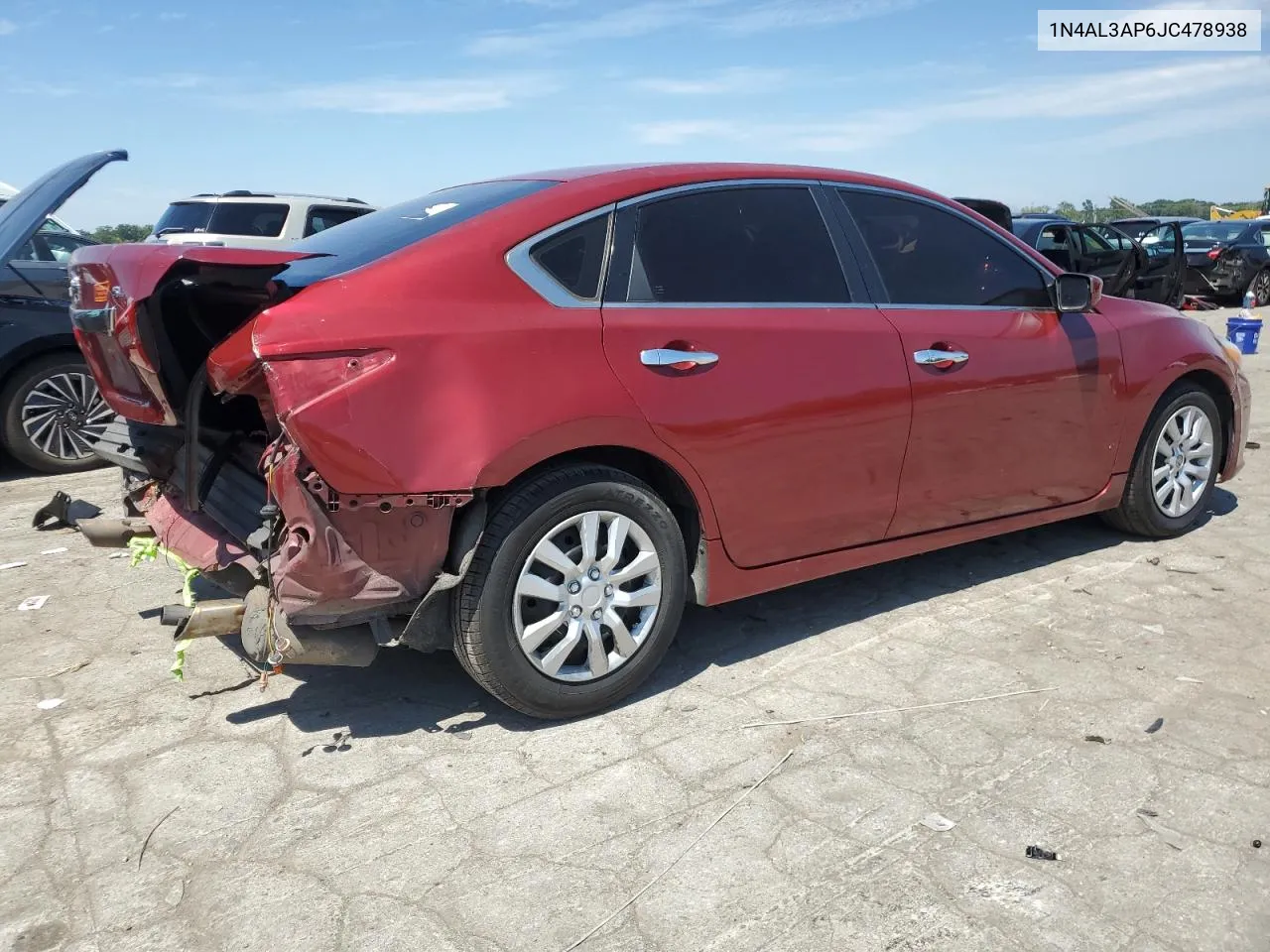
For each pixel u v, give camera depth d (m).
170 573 4.73
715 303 3.34
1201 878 2.38
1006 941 2.18
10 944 2.26
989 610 4.04
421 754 3.03
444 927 2.28
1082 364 4.20
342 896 2.39
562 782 2.85
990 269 4.11
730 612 4.08
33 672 3.65
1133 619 3.91
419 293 2.86
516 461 2.87
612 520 3.13
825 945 2.19
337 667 3.64
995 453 4.00
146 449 3.55
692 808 2.71
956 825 2.60
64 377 6.84
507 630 2.97
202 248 2.90
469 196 3.49
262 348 2.61
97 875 2.50
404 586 2.83
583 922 2.29
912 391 3.67
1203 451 4.83
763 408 3.33
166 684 3.54
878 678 3.46
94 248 3.31
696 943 2.21
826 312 3.56
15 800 2.83
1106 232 13.22
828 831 2.59
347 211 10.45
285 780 2.90
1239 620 3.88
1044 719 3.14
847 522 3.65
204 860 2.55
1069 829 2.58
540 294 3.03
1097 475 4.41
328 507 2.70
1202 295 18.42
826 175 3.79
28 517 5.79
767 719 3.19
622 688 3.25
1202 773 2.82
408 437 2.73
